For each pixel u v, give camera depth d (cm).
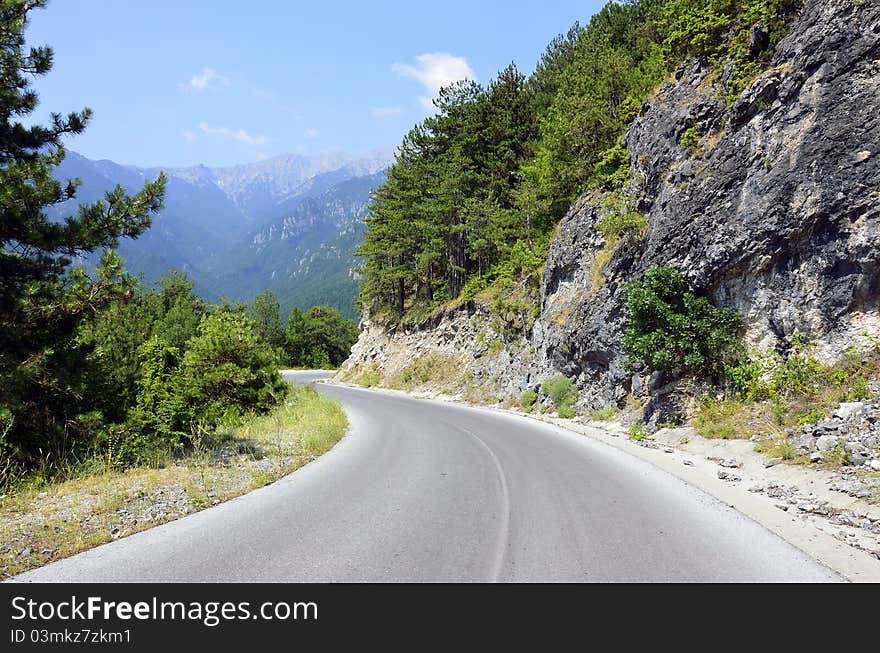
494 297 3416
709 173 1527
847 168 1154
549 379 2248
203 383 1800
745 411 1239
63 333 1095
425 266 4522
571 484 891
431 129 4950
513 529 638
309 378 6119
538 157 3559
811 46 1306
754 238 1323
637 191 1938
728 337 1369
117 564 536
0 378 962
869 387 1025
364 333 5512
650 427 1468
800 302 1233
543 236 3297
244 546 584
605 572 506
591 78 3139
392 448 1309
